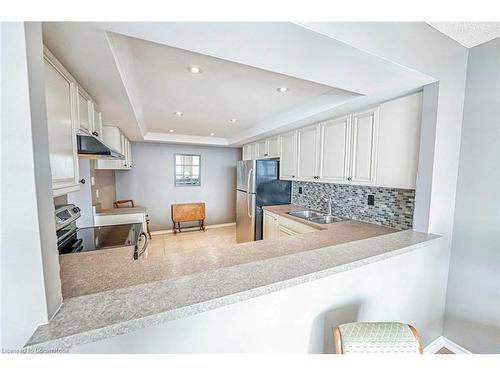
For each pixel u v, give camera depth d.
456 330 1.69
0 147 0.53
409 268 1.46
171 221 5.25
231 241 4.57
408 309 1.50
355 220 2.37
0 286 0.55
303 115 2.36
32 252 0.57
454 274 1.69
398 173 1.68
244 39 0.96
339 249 1.22
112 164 3.03
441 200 1.56
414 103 1.57
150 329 0.76
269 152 3.55
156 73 1.68
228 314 0.88
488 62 1.47
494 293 1.50
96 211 3.04
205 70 1.63
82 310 0.66
